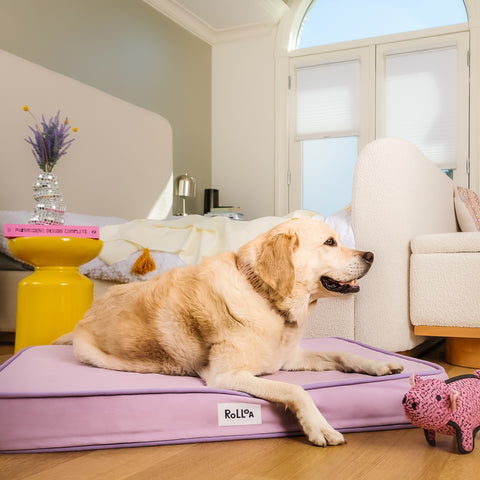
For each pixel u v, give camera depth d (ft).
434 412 3.49
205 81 18.52
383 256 6.87
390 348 6.82
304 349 5.44
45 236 6.51
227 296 4.24
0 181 9.82
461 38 15.81
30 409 3.70
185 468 3.27
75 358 5.02
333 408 4.05
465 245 6.62
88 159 12.07
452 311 6.66
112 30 13.84
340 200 17.51
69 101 11.50
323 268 4.40
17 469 3.31
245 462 3.37
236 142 18.62
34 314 6.55
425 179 8.01
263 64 18.25
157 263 7.73
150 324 4.47
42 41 11.55
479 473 3.18
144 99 15.23
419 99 16.34
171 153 15.70
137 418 3.75
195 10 16.79
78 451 3.68
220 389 3.95
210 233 7.97
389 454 3.53
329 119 17.37
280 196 17.95
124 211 13.43
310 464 3.32
